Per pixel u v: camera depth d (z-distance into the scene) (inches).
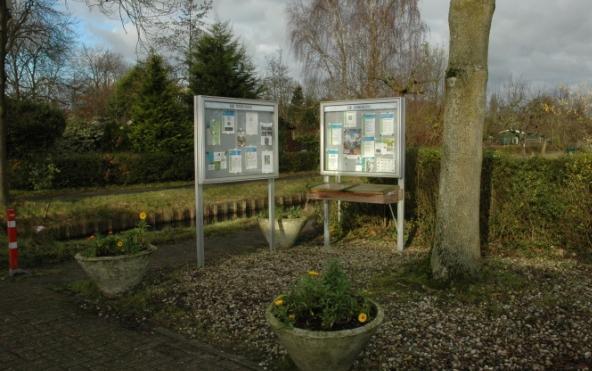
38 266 281.6
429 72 896.3
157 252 318.0
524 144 647.8
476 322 165.8
